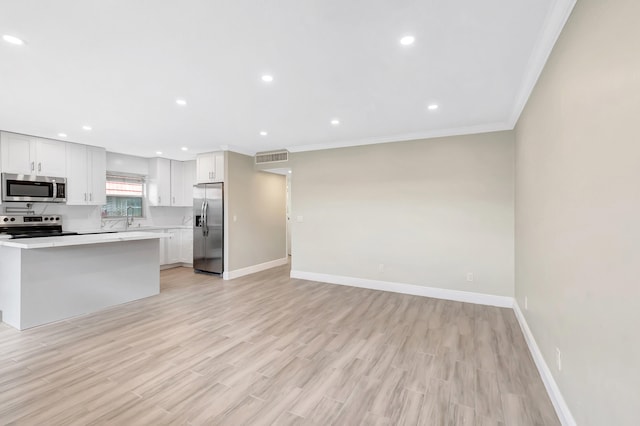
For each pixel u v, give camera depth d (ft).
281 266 21.86
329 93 9.64
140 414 6.05
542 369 7.42
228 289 15.65
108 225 19.11
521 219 10.75
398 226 15.16
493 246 13.15
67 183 16.22
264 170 20.24
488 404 6.47
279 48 7.04
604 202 4.31
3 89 9.21
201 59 7.52
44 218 16.10
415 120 12.45
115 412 6.10
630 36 3.59
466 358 8.45
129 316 11.66
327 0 5.36
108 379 7.30
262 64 7.79
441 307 12.83
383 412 6.21
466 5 5.54
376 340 9.61
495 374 7.64
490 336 9.91
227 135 15.02
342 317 11.64
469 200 13.60
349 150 16.46
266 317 11.62
